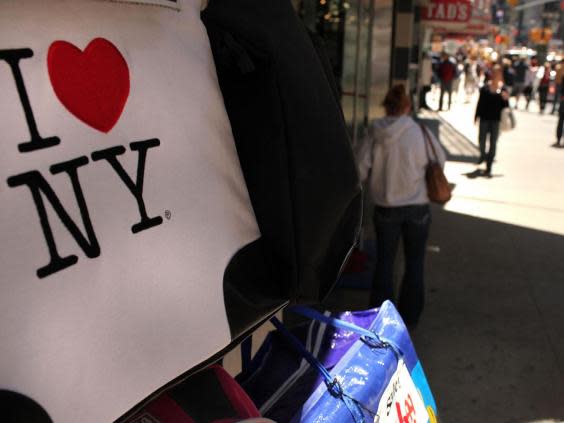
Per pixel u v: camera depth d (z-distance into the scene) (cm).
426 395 212
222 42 127
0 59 87
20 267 87
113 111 103
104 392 96
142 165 107
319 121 134
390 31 1098
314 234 137
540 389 375
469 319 468
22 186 88
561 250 636
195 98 121
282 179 131
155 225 108
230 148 131
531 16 6550
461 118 1920
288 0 138
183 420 128
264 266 137
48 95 93
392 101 412
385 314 209
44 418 88
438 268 577
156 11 115
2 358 84
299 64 131
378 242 432
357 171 145
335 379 169
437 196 407
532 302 502
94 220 97
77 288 94
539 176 1029
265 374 180
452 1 1427
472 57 3250
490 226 720
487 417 346
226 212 126
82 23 100
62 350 91
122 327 100
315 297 147
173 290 110
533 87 2334
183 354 111
